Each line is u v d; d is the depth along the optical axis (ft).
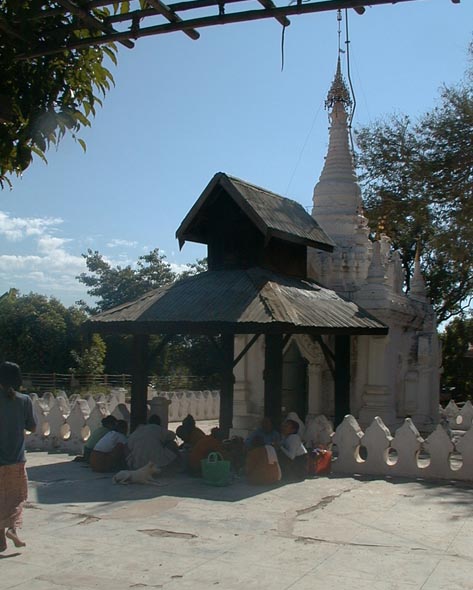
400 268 75.51
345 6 15.90
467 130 82.53
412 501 38.86
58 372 135.13
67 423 59.16
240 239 55.62
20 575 24.84
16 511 27.37
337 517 34.73
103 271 171.94
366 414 63.52
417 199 88.02
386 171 96.27
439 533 31.81
